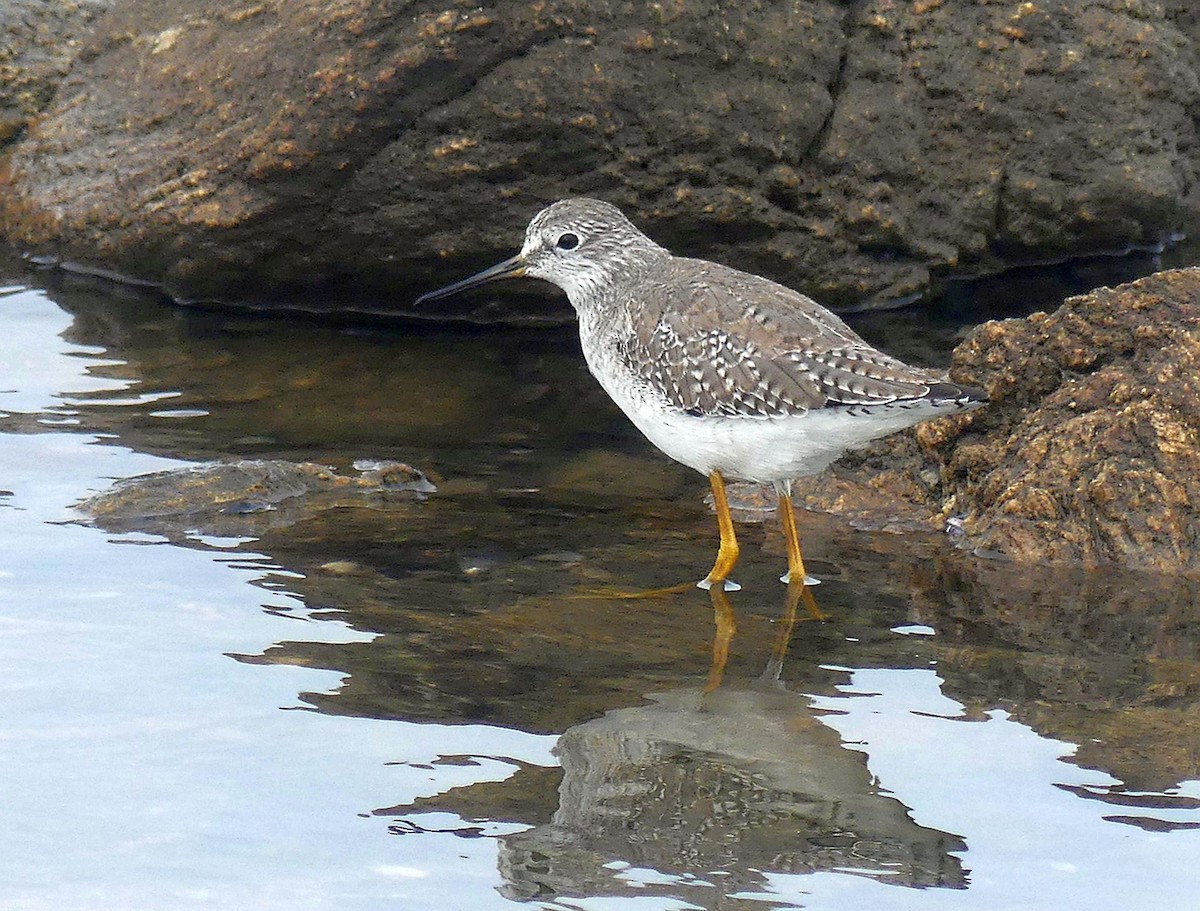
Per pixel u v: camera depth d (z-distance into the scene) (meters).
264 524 10.73
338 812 7.20
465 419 13.08
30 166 16.47
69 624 9.02
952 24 15.01
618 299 10.96
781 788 7.43
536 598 9.66
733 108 14.17
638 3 13.54
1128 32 15.53
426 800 7.31
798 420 9.62
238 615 9.23
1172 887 6.57
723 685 8.52
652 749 7.80
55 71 17.23
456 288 11.95
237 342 14.68
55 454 11.82
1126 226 16.22
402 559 10.22
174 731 7.87
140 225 15.19
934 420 11.39
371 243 14.56
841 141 14.81
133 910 6.43
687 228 14.63
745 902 6.52
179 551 10.17
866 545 10.70
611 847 6.94
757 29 14.06
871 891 6.59
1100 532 10.24
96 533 10.41
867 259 15.39
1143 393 10.55
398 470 11.69
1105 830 6.99
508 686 8.47
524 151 13.92
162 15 15.48
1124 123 15.73
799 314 10.00
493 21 13.30
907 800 7.29
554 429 12.92
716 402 9.91
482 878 6.71
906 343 14.39
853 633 9.20
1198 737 7.83
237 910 6.46
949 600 9.69
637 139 14.02
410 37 13.38
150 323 15.07
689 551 10.57
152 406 12.98
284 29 14.05
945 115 15.17
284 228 14.55
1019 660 8.78
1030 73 15.24
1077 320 11.13
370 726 7.98
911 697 8.35
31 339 14.44
